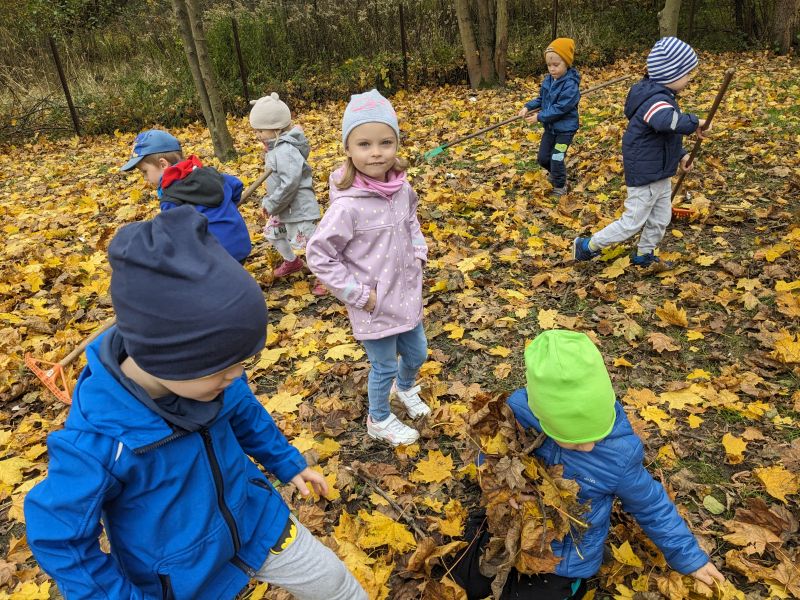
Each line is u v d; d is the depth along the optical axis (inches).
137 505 54.4
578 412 70.2
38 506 50.3
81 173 322.0
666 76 151.2
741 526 93.4
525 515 77.2
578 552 79.4
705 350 136.6
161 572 57.1
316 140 346.0
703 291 155.2
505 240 195.3
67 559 50.4
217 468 58.8
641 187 158.6
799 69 430.9
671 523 77.3
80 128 416.5
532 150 281.7
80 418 50.5
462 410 121.8
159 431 52.3
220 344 48.6
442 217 217.2
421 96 441.1
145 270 47.4
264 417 69.5
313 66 471.5
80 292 186.4
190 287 47.5
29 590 93.4
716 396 120.0
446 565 90.4
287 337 156.5
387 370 107.1
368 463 111.7
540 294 165.0
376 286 98.6
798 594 83.2
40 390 144.0
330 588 67.4
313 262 95.2
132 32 544.1
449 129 336.5
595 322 149.9
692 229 192.5
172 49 502.6
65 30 536.7
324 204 247.4
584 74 469.4
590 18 547.2
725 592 83.2
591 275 171.5
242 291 49.2
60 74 394.9
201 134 391.2
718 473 105.0
